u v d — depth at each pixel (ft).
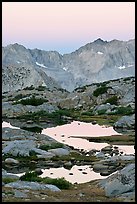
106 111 398.42
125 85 487.61
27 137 195.11
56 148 180.65
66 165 151.94
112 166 148.05
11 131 202.80
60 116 379.55
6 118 368.68
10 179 108.99
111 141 220.02
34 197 87.20
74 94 526.16
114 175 104.73
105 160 157.48
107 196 94.73
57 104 499.10
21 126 305.32
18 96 563.07
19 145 168.14
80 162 159.22
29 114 393.09
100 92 484.74
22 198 84.74
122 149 191.52
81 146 203.10
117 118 350.64
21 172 137.18
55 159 161.27
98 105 439.22
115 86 488.85
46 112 399.85
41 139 196.65
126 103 435.53
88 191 100.83
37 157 161.27
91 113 400.67
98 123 324.39
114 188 96.48
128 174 98.89
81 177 130.41
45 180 110.22
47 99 532.32
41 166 149.89
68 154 172.76
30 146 170.30
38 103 454.40
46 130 279.08
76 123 330.54
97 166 147.74
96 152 184.65
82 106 477.77
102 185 105.40
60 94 589.73
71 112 427.74
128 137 231.71
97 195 96.02
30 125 313.94
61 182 107.76
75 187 107.96
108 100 451.94
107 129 279.90
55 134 254.47
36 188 98.37
